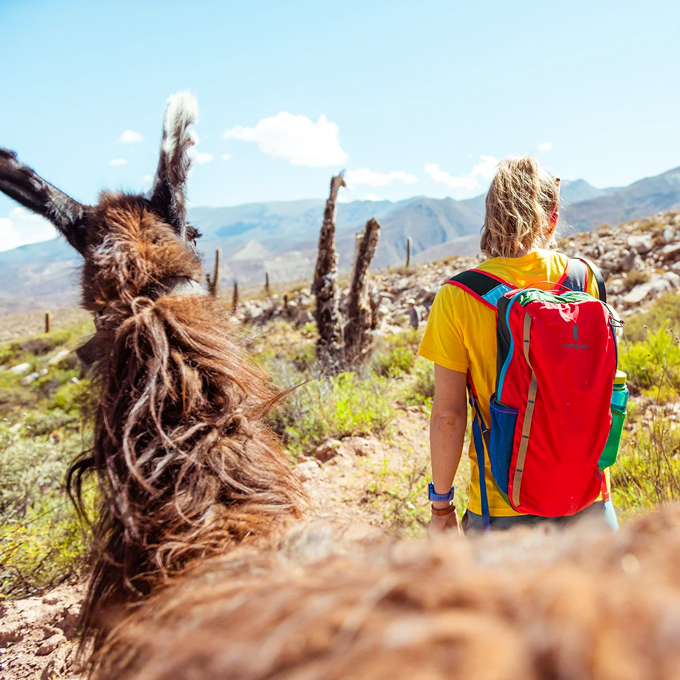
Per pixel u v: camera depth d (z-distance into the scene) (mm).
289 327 22234
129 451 1422
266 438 1683
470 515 2105
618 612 432
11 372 25062
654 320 10281
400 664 437
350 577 646
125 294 1677
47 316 39438
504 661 406
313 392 7262
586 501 1824
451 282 1985
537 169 2062
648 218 27656
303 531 1122
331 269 11539
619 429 1853
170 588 1127
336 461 5605
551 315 1690
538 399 1720
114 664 1021
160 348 1522
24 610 3418
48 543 4066
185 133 2092
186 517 1356
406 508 4422
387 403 7094
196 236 2260
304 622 557
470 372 1987
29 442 7199
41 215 1989
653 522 635
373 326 11172
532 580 516
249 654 550
